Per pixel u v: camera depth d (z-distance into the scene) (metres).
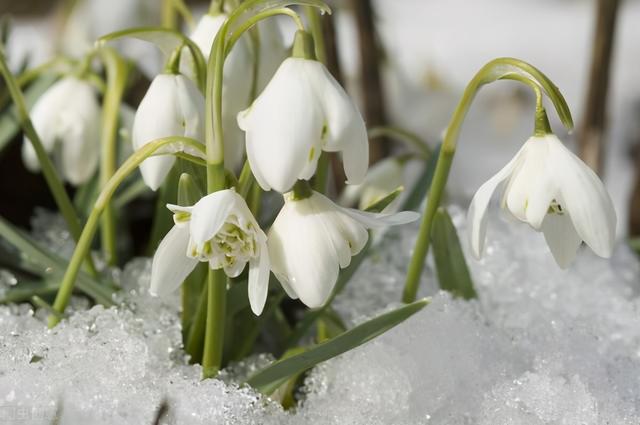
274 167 0.39
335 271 0.40
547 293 0.48
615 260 0.51
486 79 0.42
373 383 0.43
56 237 0.51
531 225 0.40
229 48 0.40
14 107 0.51
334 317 0.45
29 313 0.44
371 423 0.42
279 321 0.46
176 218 0.40
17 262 0.48
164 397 0.41
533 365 0.43
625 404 0.42
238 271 0.40
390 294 0.48
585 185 0.40
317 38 0.44
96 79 0.49
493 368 0.43
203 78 0.43
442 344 0.43
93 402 0.41
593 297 0.48
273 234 0.40
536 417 0.42
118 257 0.51
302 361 0.41
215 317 0.42
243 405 0.42
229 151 0.43
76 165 0.49
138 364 0.42
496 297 0.48
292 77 0.39
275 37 0.44
